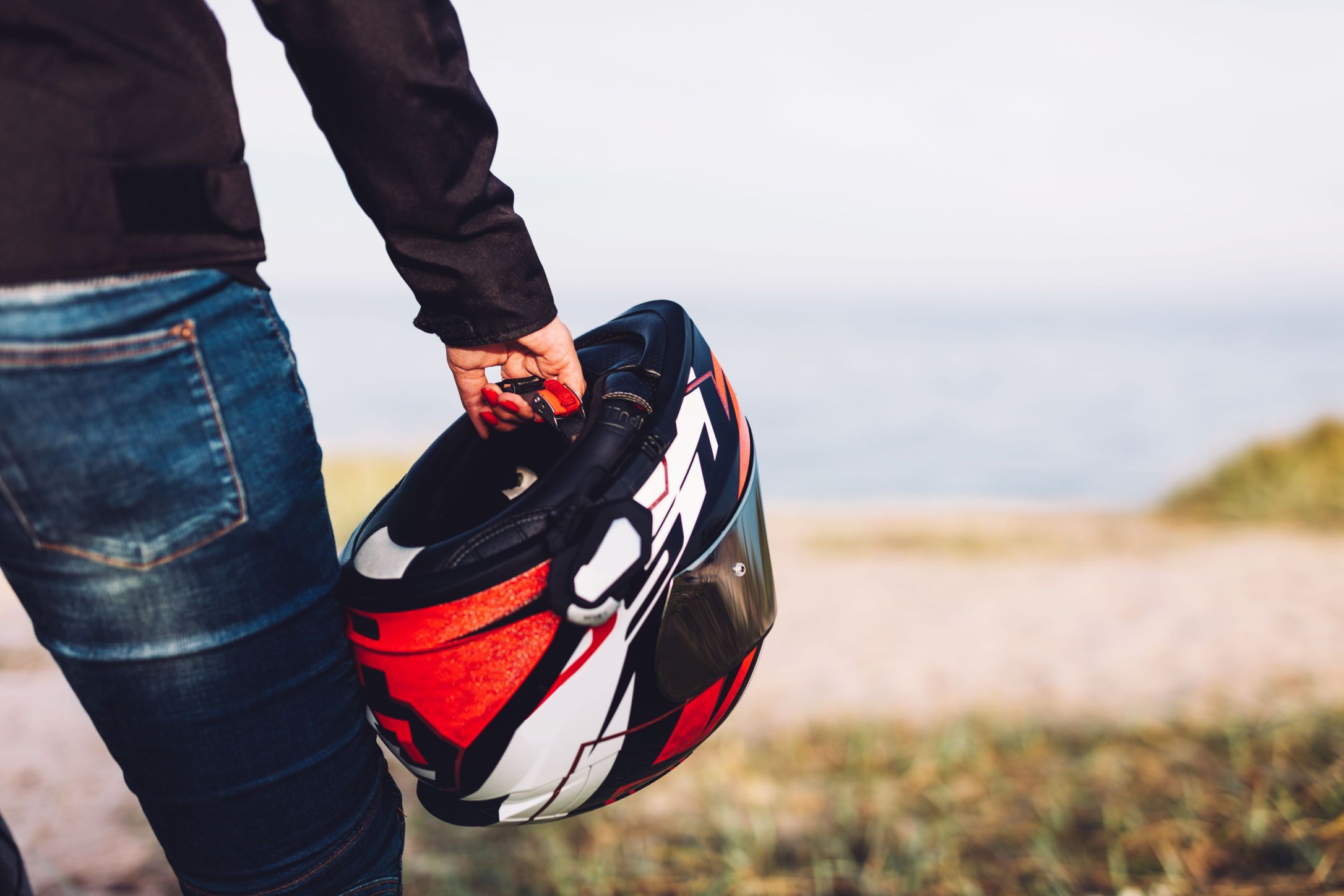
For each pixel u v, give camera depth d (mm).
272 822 768
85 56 613
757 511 965
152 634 688
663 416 863
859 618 4406
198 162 664
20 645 3229
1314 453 8906
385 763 890
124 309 627
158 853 2004
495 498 961
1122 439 24469
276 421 725
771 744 2764
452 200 750
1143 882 1935
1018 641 3920
